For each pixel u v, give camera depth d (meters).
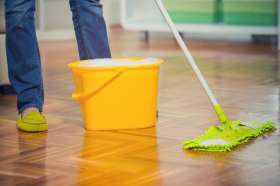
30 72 2.89
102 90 2.76
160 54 5.64
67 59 5.36
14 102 3.53
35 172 2.24
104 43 3.01
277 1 6.12
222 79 4.18
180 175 2.17
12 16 2.83
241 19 6.34
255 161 2.32
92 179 2.14
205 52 5.77
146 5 6.87
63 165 2.31
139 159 2.37
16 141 2.67
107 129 2.81
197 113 3.14
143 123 2.84
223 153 2.43
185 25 6.66
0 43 3.73
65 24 7.46
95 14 2.98
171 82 4.08
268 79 4.16
